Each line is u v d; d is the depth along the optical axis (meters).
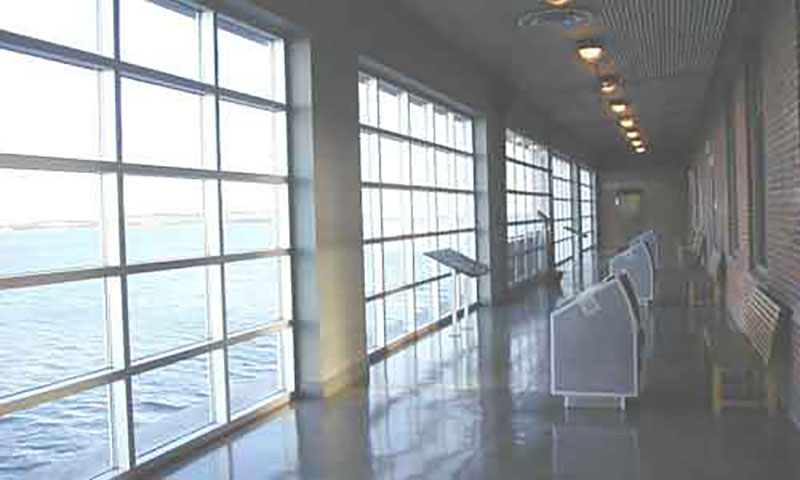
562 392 6.72
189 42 6.03
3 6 4.24
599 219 34.84
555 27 10.20
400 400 7.14
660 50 11.80
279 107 7.15
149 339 5.74
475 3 9.16
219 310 6.14
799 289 5.59
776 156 6.64
